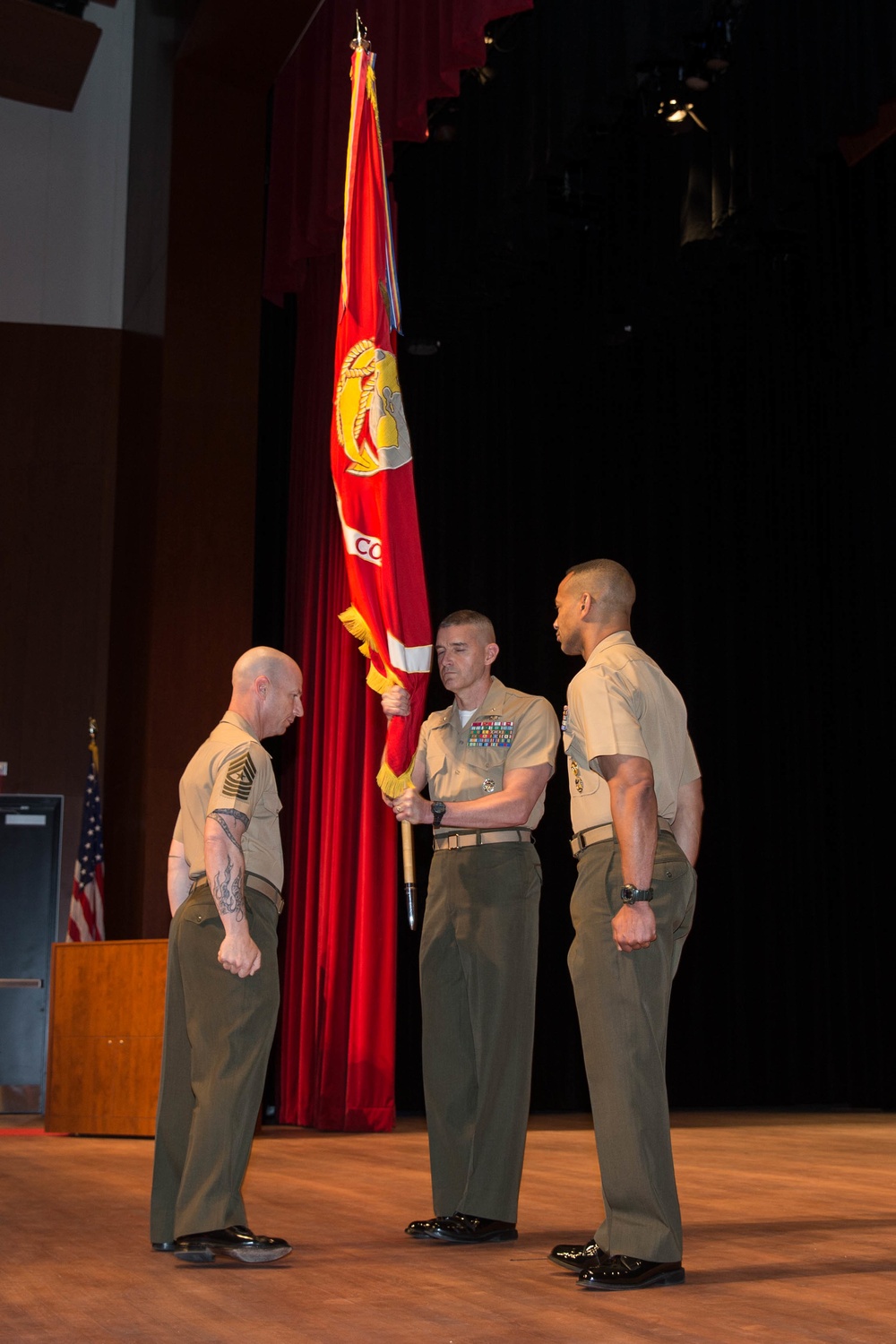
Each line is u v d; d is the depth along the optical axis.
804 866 8.88
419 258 6.95
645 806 2.34
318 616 6.80
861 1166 4.54
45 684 7.44
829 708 9.02
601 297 7.71
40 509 7.62
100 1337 1.91
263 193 6.92
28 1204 3.41
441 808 2.89
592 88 5.43
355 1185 3.88
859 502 8.75
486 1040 2.88
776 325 9.15
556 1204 3.44
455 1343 1.86
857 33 5.60
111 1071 5.54
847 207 8.27
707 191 6.76
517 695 3.08
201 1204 2.51
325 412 6.84
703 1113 7.96
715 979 8.53
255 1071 2.59
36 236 7.89
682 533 8.82
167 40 7.09
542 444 8.51
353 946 6.38
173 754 6.29
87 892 6.57
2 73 7.62
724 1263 2.52
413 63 5.41
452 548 8.21
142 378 7.13
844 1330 1.94
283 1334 1.92
